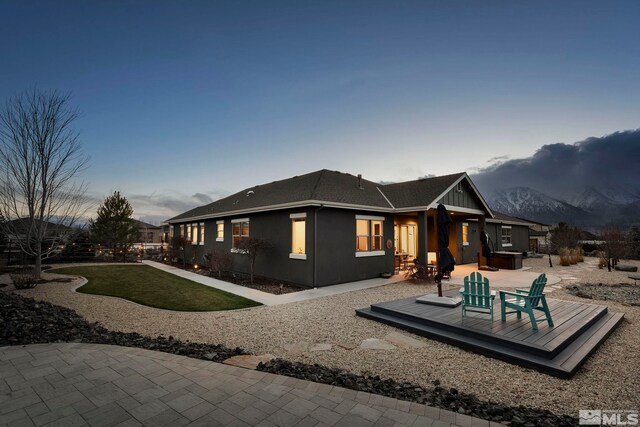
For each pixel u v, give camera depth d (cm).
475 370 445
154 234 4962
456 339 541
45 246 1566
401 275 1448
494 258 1719
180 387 343
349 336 596
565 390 385
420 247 1334
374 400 323
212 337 587
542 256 2530
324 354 504
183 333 610
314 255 1128
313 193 1181
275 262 1317
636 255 2280
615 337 595
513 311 670
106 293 1020
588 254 2698
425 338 586
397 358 489
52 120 1201
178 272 1620
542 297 578
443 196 1431
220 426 268
